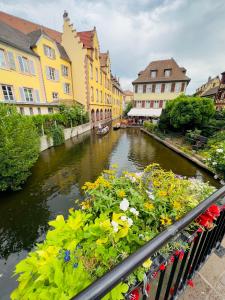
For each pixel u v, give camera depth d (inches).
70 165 415.5
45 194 278.7
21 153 278.8
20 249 181.8
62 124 743.7
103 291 24.9
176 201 97.6
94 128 1111.6
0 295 137.6
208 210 57.9
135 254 31.2
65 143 671.1
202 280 62.9
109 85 1507.1
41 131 564.4
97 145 639.1
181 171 362.9
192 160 407.5
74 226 64.1
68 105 843.4
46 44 761.6
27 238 194.9
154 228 82.7
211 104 550.9
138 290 44.9
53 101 833.5
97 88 1155.3
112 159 463.8
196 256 60.4
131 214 80.7
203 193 124.4
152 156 487.8
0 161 253.6
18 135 279.0
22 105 606.2
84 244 58.2
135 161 444.8
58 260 47.1
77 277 43.4
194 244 57.0
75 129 825.5
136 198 91.7
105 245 58.1
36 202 257.1
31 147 314.3
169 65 1049.5
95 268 49.6
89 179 335.0
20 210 239.8
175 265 49.8
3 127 261.1
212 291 59.2
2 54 577.3
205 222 55.3
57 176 349.1
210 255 72.1
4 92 596.1
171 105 682.2
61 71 883.4
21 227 210.4
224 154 273.3
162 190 108.2
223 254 73.8
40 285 44.8
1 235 199.3
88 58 963.3
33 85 713.6
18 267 50.1
